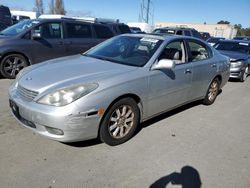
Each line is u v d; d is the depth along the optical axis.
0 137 3.86
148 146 3.95
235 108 6.24
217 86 6.25
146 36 4.87
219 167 3.56
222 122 5.21
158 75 4.24
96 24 9.05
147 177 3.21
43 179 3.03
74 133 3.32
